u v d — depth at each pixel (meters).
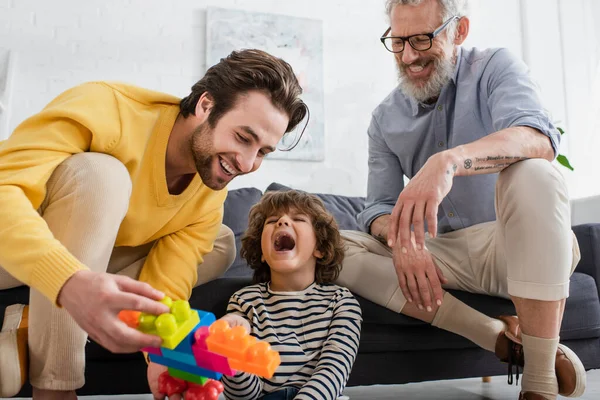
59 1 2.41
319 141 2.63
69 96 0.91
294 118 0.99
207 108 0.93
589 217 2.36
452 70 1.35
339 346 1.01
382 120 1.51
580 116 2.96
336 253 1.20
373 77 2.79
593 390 1.46
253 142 0.92
